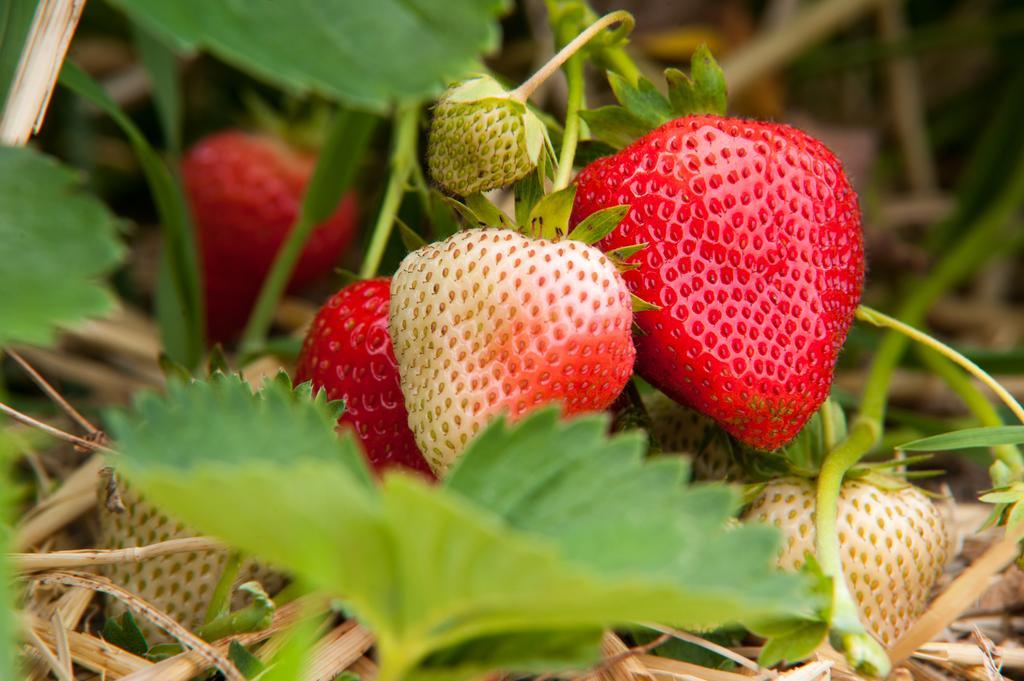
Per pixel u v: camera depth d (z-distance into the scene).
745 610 0.30
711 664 0.37
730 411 0.36
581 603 0.30
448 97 0.36
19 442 0.41
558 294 0.35
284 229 0.53
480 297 0.35
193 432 0.31
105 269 0.33
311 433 0.31
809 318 0.37
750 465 0.38
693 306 0.36
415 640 0.30
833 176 0.37
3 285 0.32
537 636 0.31
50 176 0.33
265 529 0.30
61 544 0.40
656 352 0.37
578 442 0.31
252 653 0.35
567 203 0.36
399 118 0.43
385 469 0.37
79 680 0.36
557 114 0.51
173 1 0.32
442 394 0.35
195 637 0.34
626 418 0.38
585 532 0.31
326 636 0.36
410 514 0.29
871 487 0.38
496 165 0.36
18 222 0.33
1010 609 0.39
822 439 0.38
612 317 0.35
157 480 0.30
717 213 0.36
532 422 0.31
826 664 0.36
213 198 0.53
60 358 0.48
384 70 0.33
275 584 0.37
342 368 0.38
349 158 0.45
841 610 0.34
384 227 0.41
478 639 0.31
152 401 0.31
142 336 0.50
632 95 0.38
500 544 0.29
